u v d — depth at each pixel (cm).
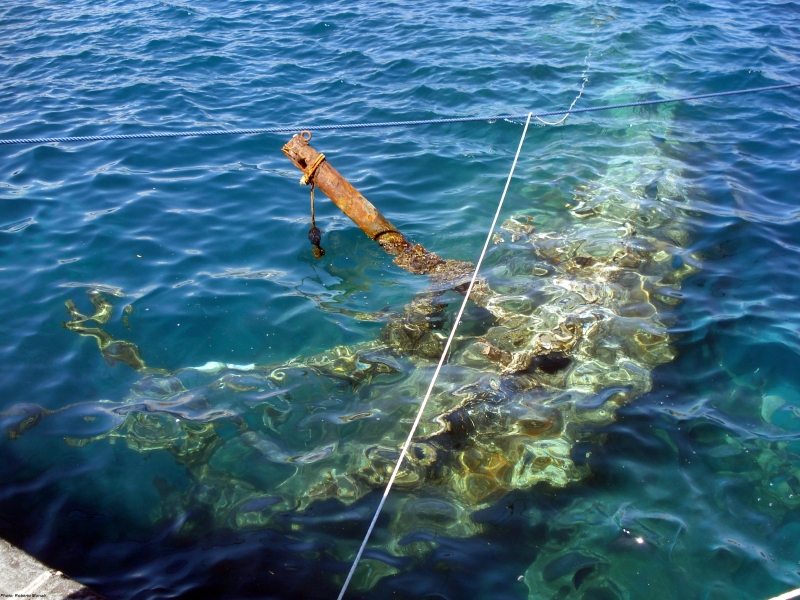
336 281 567
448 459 396
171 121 848
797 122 845
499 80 977
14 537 352
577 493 374
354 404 440
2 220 635
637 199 689
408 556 341
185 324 511
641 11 1292
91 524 360
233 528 358
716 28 1191
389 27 1218
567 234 636
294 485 382
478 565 337
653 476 383
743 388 446
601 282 559
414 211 673
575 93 940
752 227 630
